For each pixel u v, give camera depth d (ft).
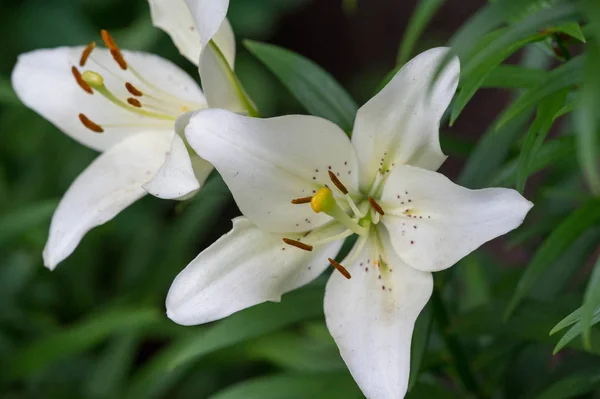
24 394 3.60
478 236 2.25
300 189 2.34
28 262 3.80
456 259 2.28
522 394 2.71
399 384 2.27
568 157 2.68
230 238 2.34
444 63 2.13
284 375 2.52
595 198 2.33
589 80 2.01
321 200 2.30
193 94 2.53
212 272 2.32
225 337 2.48
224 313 2.31
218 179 2.42
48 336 3.25
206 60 2.29
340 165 2.35
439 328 2.53
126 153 2.52
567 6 2.10
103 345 3.83
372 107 2.29
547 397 2.42
